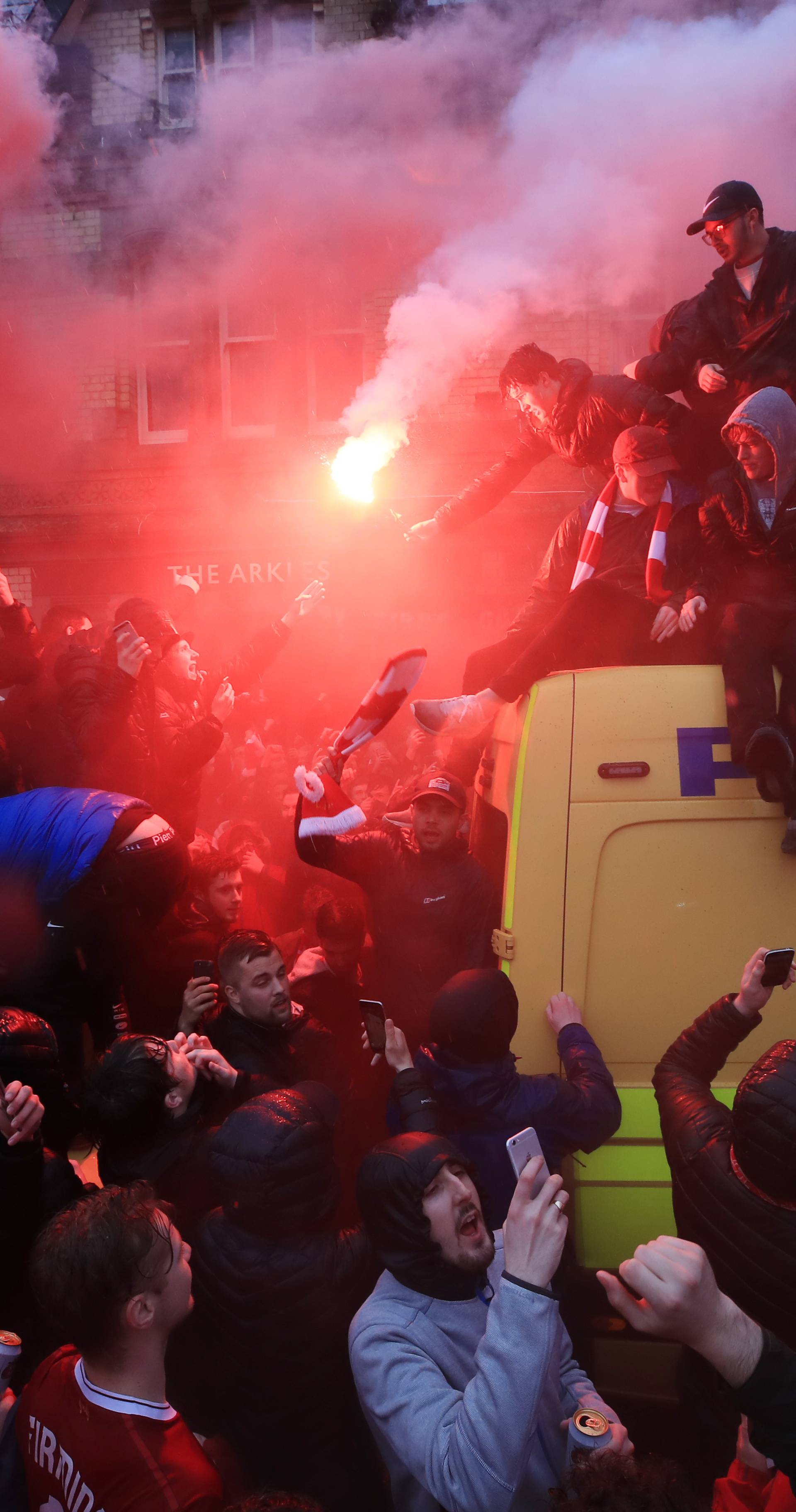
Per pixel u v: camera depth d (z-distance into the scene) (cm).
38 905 305
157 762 375
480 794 397
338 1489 230
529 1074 298
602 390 402
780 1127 182
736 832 303
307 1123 231
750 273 391
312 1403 229
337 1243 234
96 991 342
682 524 375
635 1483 157
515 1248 185
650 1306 152
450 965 343
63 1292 181
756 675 302
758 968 225
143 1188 197
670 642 344
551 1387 208
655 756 305
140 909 320
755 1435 161
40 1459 183
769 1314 188
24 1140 230
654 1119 289
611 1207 274
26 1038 256
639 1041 301
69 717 333
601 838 303
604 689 310
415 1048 346
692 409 413
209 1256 231
